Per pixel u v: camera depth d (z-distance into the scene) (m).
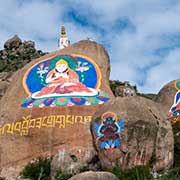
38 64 26.83
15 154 23.41
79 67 26.16
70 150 22.53
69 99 24.48
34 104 24.58
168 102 30.31
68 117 23.78
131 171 19.39
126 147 20.02
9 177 22.47
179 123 27.89
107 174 15.64
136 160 20.02
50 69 26.23
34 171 21.67
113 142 20.17
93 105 24.17
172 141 21.30
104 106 21.20
